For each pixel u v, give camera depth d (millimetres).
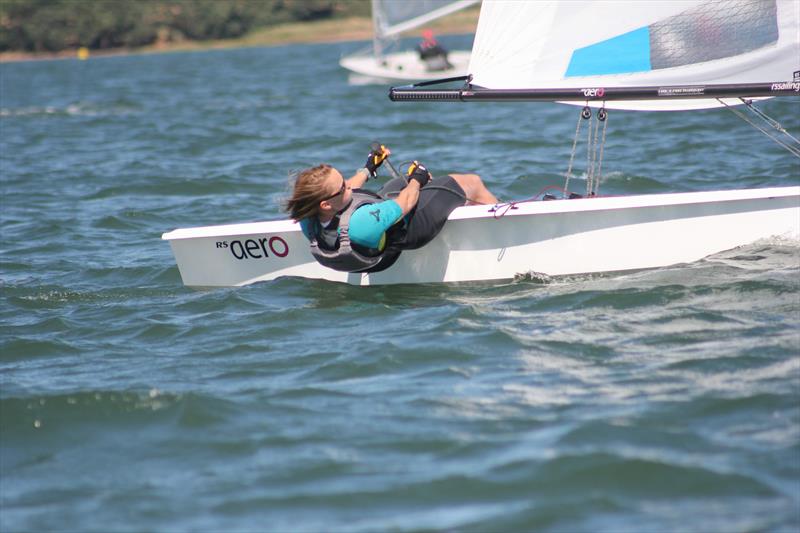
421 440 12844
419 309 18438
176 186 35375
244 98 77375
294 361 16109
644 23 19750
